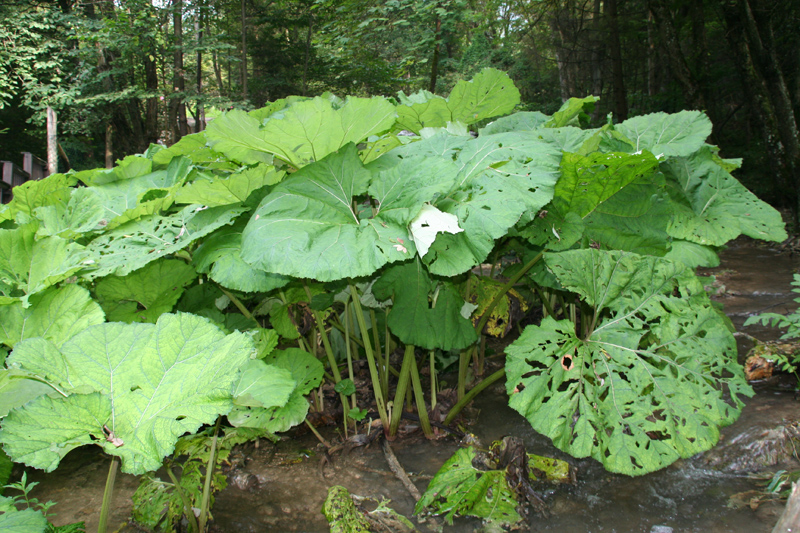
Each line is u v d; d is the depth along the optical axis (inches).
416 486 84.0
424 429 98.8
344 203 82.0
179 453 82.6
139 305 97.2
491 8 651.5
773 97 344.8
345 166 82.2
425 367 128.9
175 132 573.3
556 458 90.0
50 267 79.1
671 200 104.8
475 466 86.7
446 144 95.3
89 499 82.8
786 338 124.0
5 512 49.2
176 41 522.0
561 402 77.7
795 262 237.1
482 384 97.3
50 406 50.2
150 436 50.0
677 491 78.6
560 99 887.1
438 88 657.0
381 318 119.1
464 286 109.6
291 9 665.6
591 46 765.3
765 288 189.5
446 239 77.2
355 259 70.1
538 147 87.7
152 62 559.8
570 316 120.9
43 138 531.5
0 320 67.5
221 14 718.5
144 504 73.6
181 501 73.4
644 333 84.1
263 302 104.8
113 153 632.4
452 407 107.5
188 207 94.8
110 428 52.2
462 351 106.2
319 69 641.6
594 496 78.7
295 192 80.2
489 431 100.9
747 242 300.7
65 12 529.3
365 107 75.1
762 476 80.6
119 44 479.2
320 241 73.5
